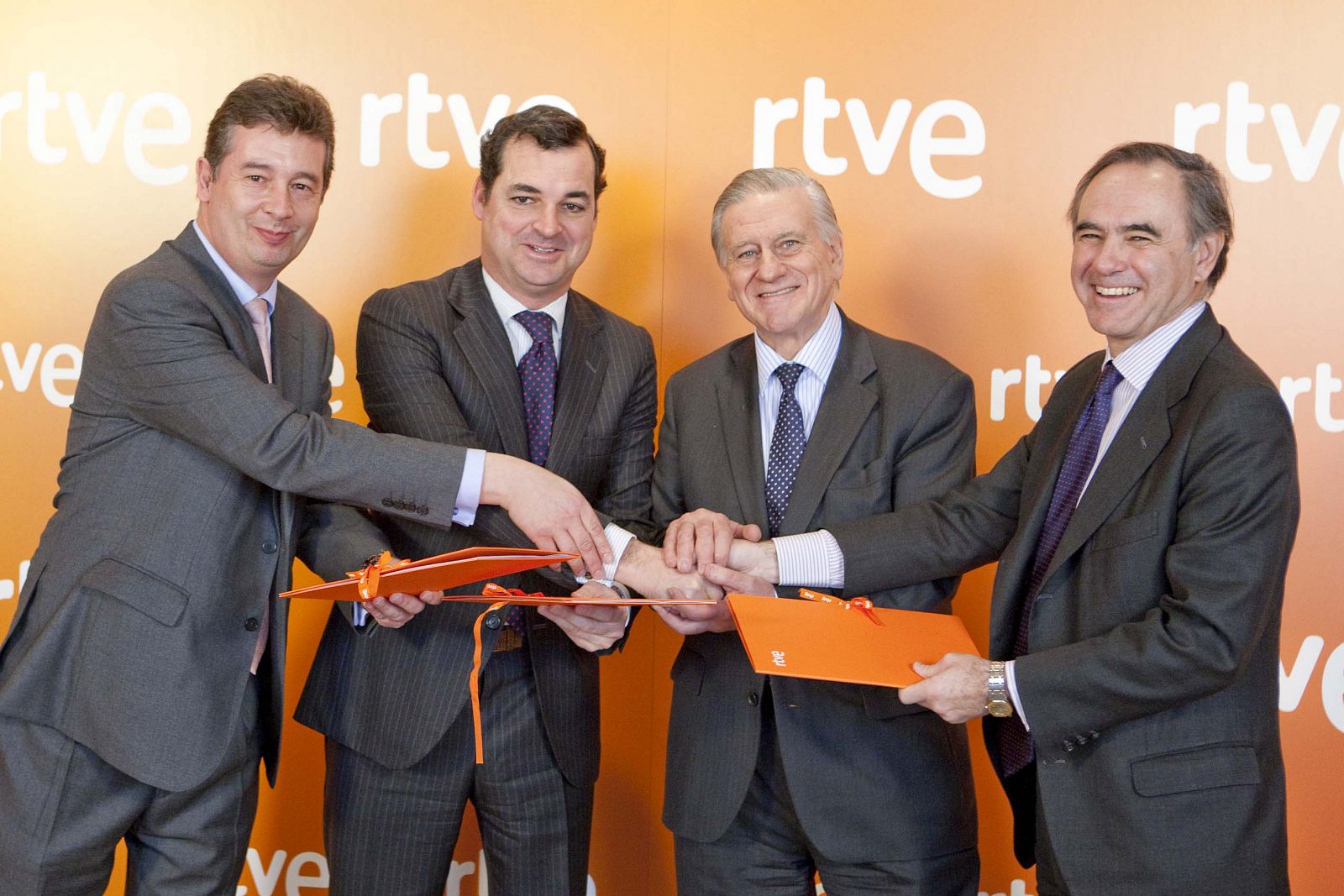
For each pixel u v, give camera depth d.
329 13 2.83
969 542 2.14
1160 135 2.76
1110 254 1.83
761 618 1.91
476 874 2.93
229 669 1.99
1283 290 2.75
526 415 2.33
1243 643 1.64
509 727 2.27
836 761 2.06
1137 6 2.75
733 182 2.25
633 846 2.93
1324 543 2.75
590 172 2.28
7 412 2.88
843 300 2.84
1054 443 2.04
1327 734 2.76
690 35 2.83
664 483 2.36
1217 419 1.69
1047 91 2.78
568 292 2.45
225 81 2.84
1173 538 1.73
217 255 2.07
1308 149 2.73
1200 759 1.70
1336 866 2.77
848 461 2.21
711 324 2.87
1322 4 2.72
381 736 2.18
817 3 2.81
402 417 2.22
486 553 1.73
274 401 1.97
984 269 2.81
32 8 2.84
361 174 2.85
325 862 2.92
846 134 2.82
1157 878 1.69
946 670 1.78
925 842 2.07
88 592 1.96
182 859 2.02
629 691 2.92
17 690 1.93
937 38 2.80
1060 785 1.78
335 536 2.20
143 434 2.02
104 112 2.84
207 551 1.98
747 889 2.17
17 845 1.94
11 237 2.86
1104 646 1.71
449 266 2.87
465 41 2.84
